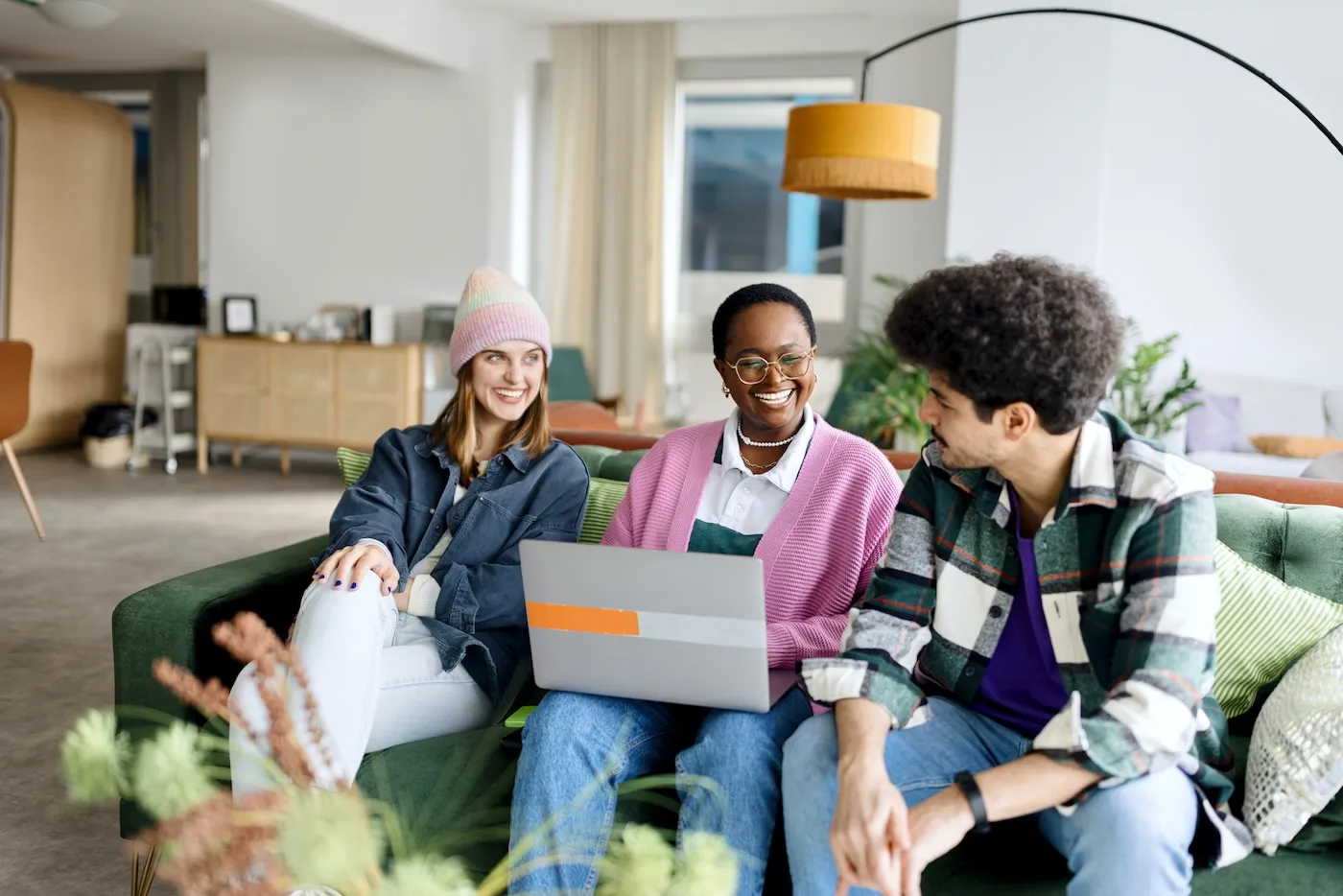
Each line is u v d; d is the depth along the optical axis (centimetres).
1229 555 182
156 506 593
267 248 766
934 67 670
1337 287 610
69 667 339
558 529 210
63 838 232
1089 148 582
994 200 595
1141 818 128
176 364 732
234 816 73
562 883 151
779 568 183
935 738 149
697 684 153
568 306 728
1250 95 612
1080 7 578
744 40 696
